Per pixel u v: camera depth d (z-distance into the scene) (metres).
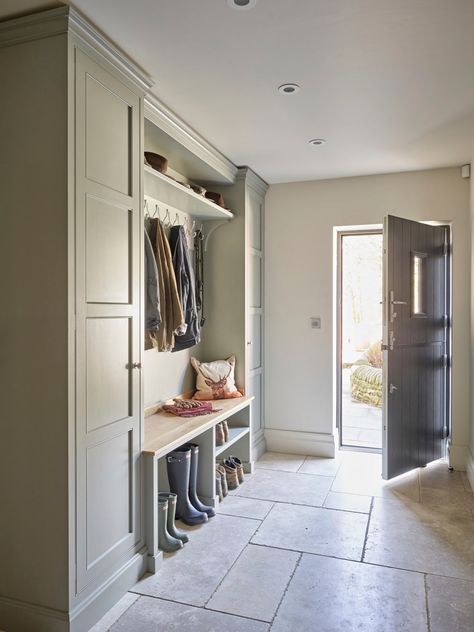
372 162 3.82
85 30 1.93
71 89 1.89
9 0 1.80
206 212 3.69
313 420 4.35
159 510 2.62
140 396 2.38
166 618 2.05
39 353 1.93
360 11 1.90
